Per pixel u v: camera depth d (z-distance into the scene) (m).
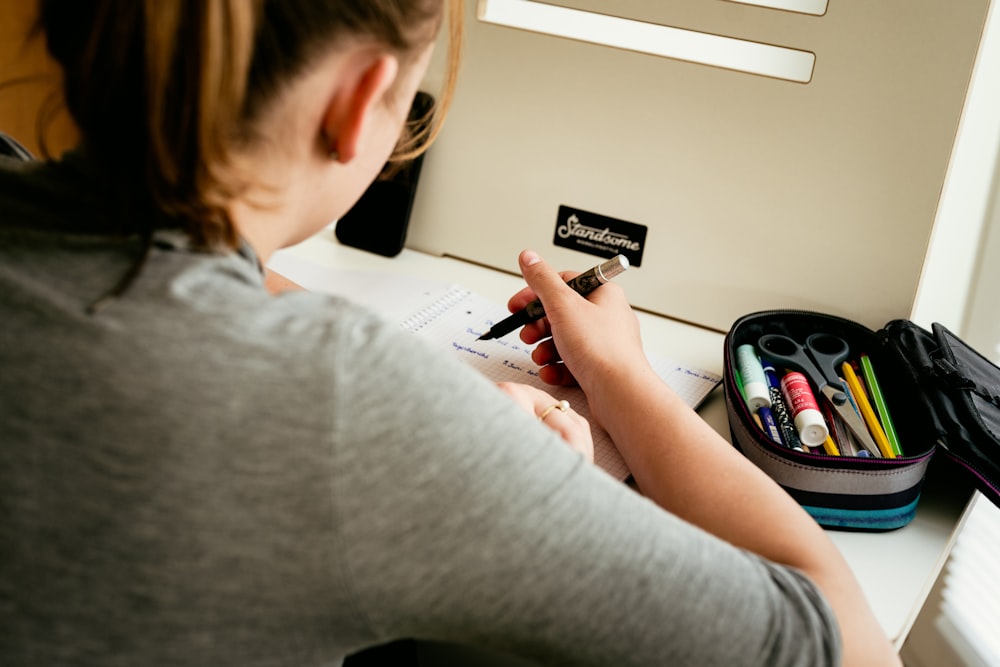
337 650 0.39
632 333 0.73
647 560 0.40
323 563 0.36
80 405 0.35
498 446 0.38
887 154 0.83
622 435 0.63
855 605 0.49
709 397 0.82
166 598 0.36
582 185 0.95
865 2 0.80
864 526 0.67
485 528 0.37
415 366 0.38
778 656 0.42
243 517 0.35
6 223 0.39
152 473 0.35
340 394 0.36
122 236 0.38
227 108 0.37
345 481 0.35
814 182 0.86
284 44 0.38
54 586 0.36
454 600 0.37
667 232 0.93
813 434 0.70
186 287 0.38
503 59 0.94
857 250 0.87
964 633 1.14
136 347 0.36
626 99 0.91
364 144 0.45
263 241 0.46
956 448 0.70
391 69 0.41
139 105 0.38
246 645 0.37
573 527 0.39
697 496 0.56
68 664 0.37
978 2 0.77
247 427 0.35
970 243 1.02
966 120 0.91
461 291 0.94
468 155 0.99
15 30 0.81
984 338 1.08
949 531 0.69
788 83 0.85
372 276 0.96
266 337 0.37
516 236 1.00
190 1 0.35
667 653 0.40
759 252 0.90
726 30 0.85
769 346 0.82
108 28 0.37
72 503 0.36
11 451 0.36
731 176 0.89
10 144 0.66
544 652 0.39
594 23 0.90
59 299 0.36
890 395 0.78
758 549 0.52
